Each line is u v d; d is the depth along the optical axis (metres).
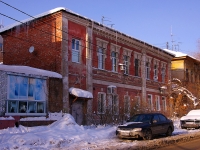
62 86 21.50
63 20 22.47
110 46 27.66
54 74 20.83
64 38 22.39
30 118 18.47
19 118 17.89
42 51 23.50
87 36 24.59
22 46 25.14
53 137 14.74
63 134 15.90
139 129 15.82
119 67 28.78
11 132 15.73
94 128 20.64
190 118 22.72
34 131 16.25
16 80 18.12
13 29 25.83
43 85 19.88
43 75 19.88
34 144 13.48
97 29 25.75
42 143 13.72
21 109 18.28
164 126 17.67
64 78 21.81
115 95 27.98
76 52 23.70
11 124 16.91
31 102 18.94
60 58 22.09
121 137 16.14
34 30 24.31
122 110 25.08
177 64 42.81
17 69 18.11
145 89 32.91
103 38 26.75
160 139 15.87
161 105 36.44
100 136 17.09
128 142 15.12
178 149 12.97
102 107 24.33
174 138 16.17
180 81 39.12
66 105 21.53
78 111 23.23
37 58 23.77
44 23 23.62
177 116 35.03
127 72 30.17
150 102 34.19
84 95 22.28
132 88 30.62
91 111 24.14
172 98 36.31
